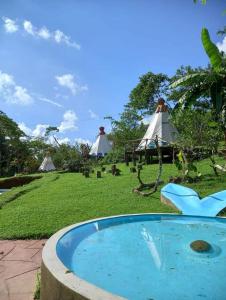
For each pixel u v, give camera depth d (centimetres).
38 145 4550
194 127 1720
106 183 1498
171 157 2280
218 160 1862
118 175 1744
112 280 484
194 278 497
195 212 897
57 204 1102
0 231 817
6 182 2302
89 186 1460
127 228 738
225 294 446
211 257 578
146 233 707
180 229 737
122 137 3105
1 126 4253
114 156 2777
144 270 521
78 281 369
